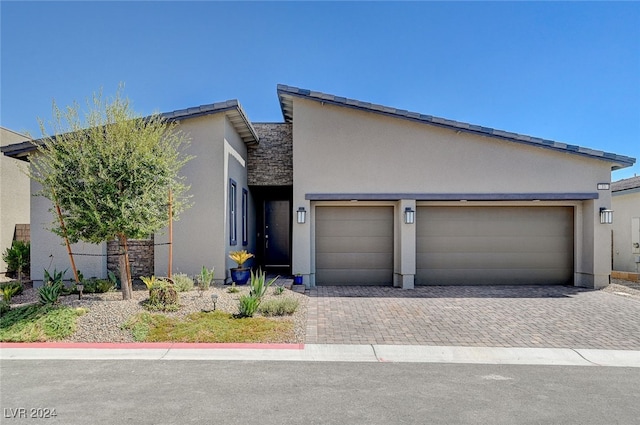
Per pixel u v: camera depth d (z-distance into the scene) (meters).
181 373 5.86
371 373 5.91
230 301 9.48
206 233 12.02
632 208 17.38
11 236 16.56
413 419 4.41
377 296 11.64
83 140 8.72
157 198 9.14
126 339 7.32
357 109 13.13
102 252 12.19
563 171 13.20
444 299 11.20
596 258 13.08
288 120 16.06
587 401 4.95
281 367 6.15
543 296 11.70
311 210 13.56
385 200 13.42
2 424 4.26
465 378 5.73
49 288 8.84
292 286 12.38
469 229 13.87
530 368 6.21
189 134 12.05
